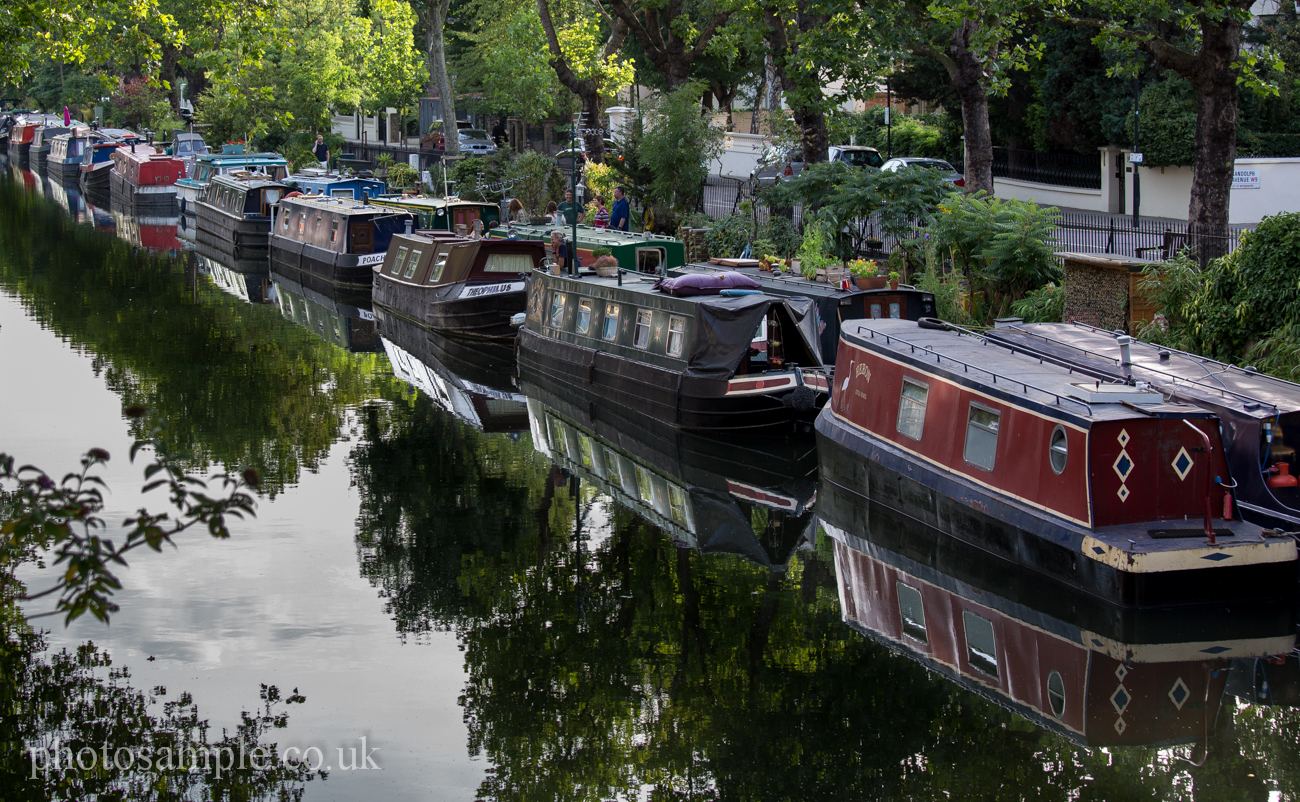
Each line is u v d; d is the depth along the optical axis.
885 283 22.53
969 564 15.25
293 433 22.05
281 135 61.59
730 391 20.17
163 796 10.57
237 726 11.69
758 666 13.02
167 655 13.14
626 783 11.05
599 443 21.62
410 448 21.25
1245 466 14.23
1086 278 21.56
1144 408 13.66
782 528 17.34
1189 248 22.81
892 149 48.78
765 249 29.92
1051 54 40.41
